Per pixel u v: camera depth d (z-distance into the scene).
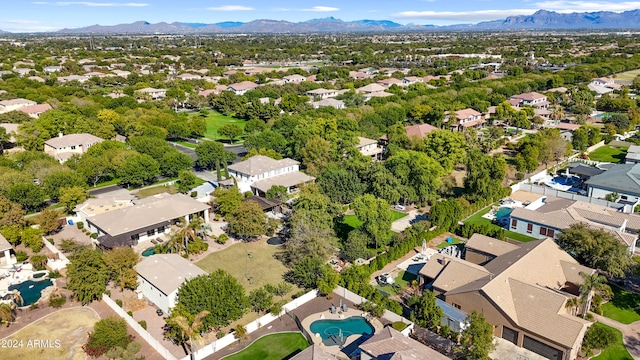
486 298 52.75
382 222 73.06
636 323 54.91
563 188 103.38
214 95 193.50
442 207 81.50
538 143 115.69
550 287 57.66
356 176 96.25
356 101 181.25
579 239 64.38
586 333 49.44
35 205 89.31
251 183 101.38
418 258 72.19
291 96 181.25
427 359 43.59
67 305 60.62
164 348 49.53
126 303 60.53
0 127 126.69
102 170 106.00
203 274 59.62
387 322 55.41
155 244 77.75
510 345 51.56
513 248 66.69
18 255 72.31
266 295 59.00
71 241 74.44
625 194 91.94
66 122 138.12
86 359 49.91
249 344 52.31
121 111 159.88
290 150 121.19
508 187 99.56
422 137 127.00
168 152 113.44
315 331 54.12
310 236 67.56
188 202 86.12
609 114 171.88
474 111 161.75
